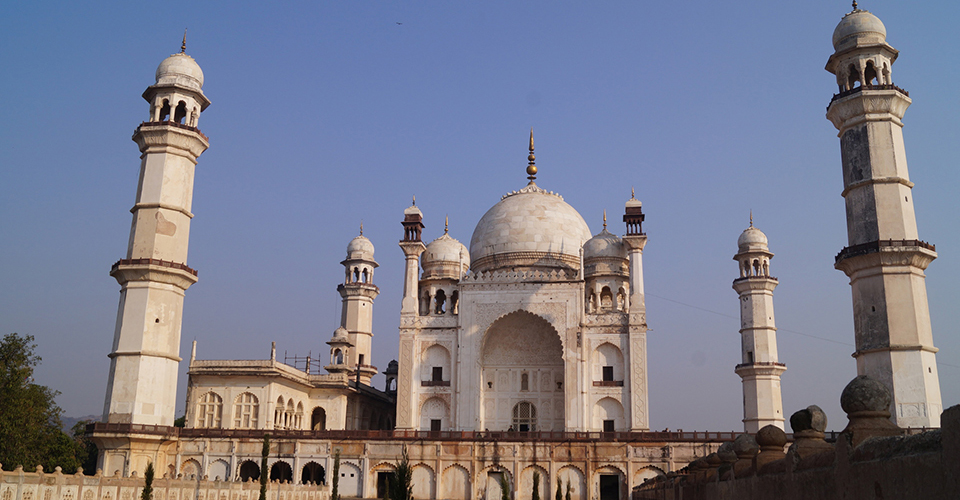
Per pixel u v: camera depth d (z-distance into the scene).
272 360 65.38
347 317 90.44
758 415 71.50
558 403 68.62
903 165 49.94
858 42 52.41
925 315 47.22
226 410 65.06
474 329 67.94
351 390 75.31
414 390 67.75
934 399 45.78
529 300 67.62
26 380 67.69
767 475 14.77
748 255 76.06
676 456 56.03
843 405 11.26
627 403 64.19
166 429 54.94
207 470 58.84
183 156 59.19
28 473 32.91
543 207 79.19
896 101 50.34
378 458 58.50
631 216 69.38
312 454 59.06
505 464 57.41
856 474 10.45
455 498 57.22
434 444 58.31
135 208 57.69
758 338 73.31
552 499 56.31
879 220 48.72
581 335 65.81
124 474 53.22
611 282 73.81
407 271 71.50
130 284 55.88
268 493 48.66
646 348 65.31
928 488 8.52
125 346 54.81
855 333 49.19
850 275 49.94
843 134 52.06
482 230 80.38
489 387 69.44
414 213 72.69
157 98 59.84
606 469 56.56
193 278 57.97
